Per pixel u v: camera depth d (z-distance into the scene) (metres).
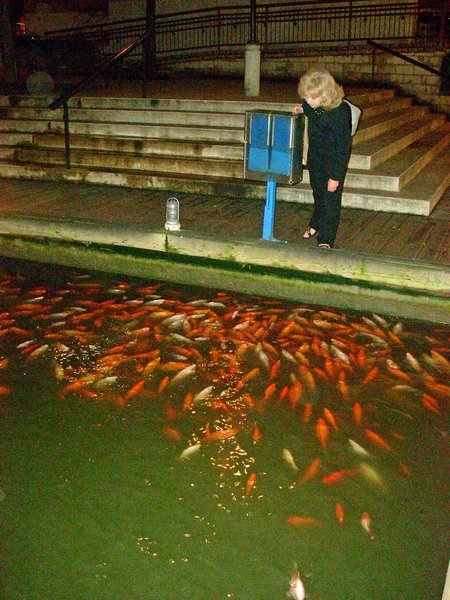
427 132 11.34
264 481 3.71
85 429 4.19
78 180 8.81
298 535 3.32
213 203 7.71
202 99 9.73
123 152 9.27
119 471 3.80
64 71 14.95
